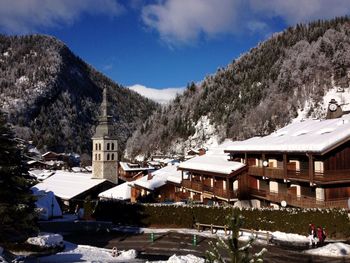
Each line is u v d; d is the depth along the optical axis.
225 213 46.19
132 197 79.00
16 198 32.97
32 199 34.22
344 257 31.81
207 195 57.03
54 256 34.25
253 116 188.75
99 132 92.69
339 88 166.62
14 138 34.25
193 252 35.97
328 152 41.31
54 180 93.19
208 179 59.22
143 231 48.31
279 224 41.12
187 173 68.81
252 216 42.59
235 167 52.47
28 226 33.28
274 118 177.25
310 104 168.00
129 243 41.72
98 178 90.38
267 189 51.28
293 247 35.56
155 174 79.12
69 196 79.38
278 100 187.00
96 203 59.06
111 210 56.50
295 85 192.25
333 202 40.97
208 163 59.19
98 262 31.53
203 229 47.28
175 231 46.72
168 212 50.34
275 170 47.16
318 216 39.09
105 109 94.69
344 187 42.88
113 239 44.47
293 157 46.62
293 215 40.47
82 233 49.03
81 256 34.50
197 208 48.41
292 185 46.66
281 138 50.81
